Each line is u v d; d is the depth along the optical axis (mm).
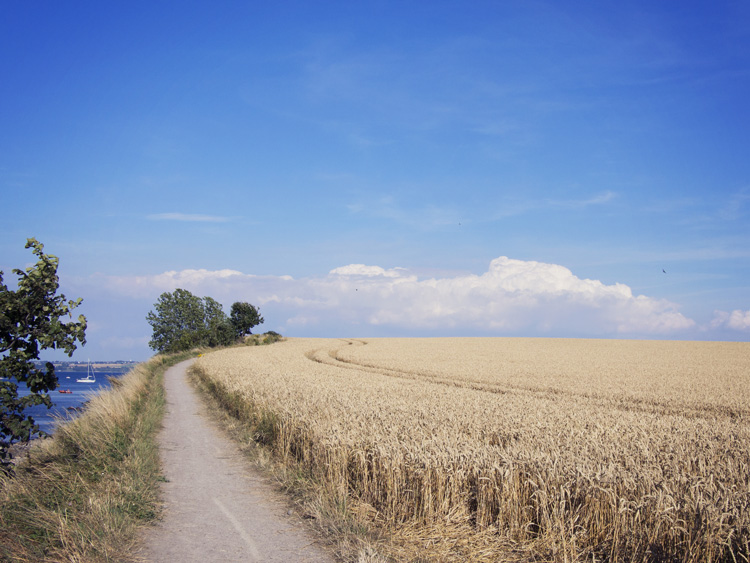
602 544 6434
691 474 7488
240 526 7500
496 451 8359
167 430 15875
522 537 6879
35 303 8477
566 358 55125
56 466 9078
